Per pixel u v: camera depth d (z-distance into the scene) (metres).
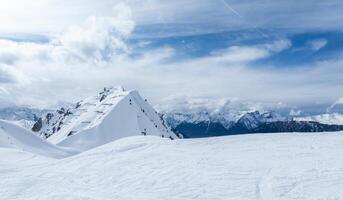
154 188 29.77
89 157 46.16
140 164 39.03
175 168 36.03
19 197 29.78
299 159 35.91
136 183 31.69
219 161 37.97
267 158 37.69
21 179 35.69
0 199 29.56
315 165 32.72
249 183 28.81
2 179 36.31
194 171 34.22
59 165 42.91
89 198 28.00
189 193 27.67
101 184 32.41
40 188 32.06
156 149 48.59
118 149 50.50
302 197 24.27
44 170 40.19
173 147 49.41
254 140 50.84
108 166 39.34
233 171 33.12
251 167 34.12
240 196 25.95
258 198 25.20
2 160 59.69
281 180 28.61
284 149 42.09
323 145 42.91
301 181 27.89
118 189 30.34
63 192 30.22
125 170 36.78
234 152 42.88
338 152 38.09
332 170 30.52
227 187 28.31
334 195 24.00
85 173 36.97
